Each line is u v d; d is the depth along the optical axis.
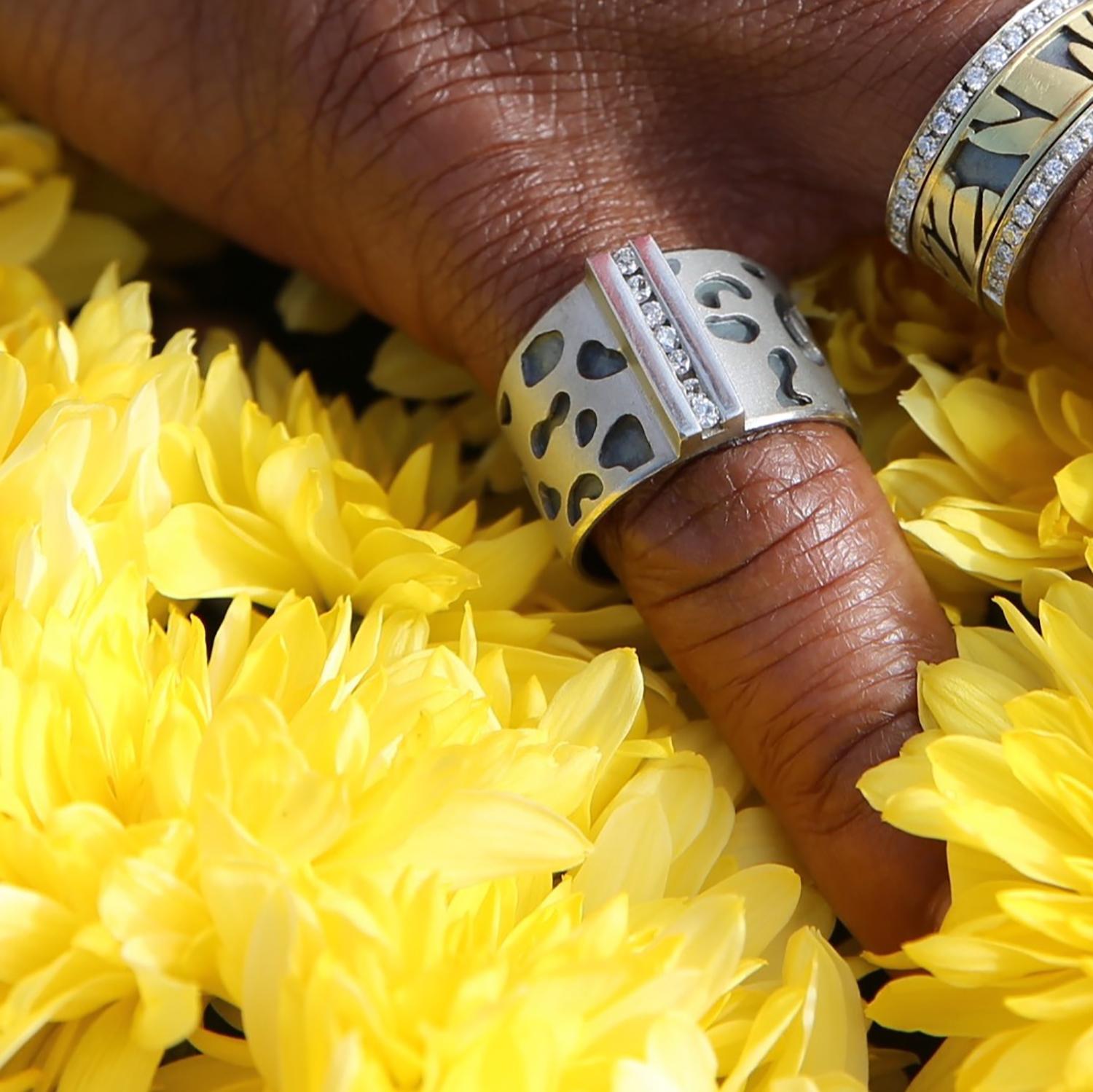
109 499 0.26
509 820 0.24
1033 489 0.27
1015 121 0.26
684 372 0.26
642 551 0.26
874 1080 0.26
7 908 0.24
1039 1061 0.24
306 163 0.28
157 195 0.29
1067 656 0.25
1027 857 0.24
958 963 0.24
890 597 0.26
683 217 0.27
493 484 0.29
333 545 0.26
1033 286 0.26
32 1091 0.25
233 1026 0.25
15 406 0.26
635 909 0.25
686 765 0.26
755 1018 0.25
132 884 0.24
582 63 0.27
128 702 0.25
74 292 0.29
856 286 0.28
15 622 0.25
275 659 0.25
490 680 0.26
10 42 0.28
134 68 0.28
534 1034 0.24
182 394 0.27
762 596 0.26
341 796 0.24
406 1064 0.24
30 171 0.29
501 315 0.27
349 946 0.24
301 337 0.30
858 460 0.26
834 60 0.27
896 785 0.25
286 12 0.27
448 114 0.27
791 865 0.26
